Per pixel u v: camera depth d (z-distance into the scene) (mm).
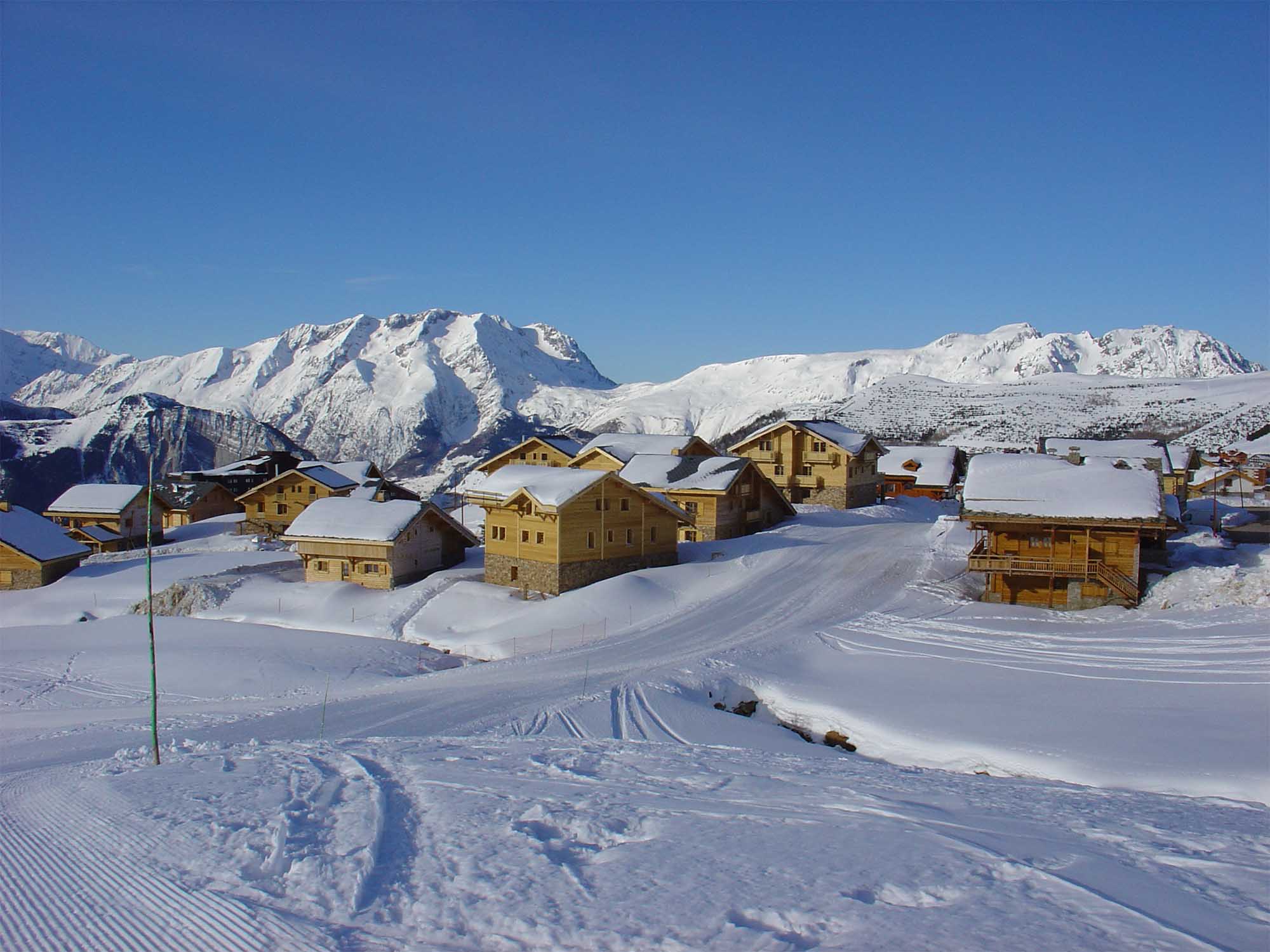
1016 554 39062
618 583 42812
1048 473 40812
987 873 9984
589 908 8820
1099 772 19562
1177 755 20047
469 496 47938
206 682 34188
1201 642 30141
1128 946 7926
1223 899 9312
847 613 38438
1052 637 32781
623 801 13508
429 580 48406
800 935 8156
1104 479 39531
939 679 28344
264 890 9406
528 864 10203
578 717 24984
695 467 58625
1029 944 7902
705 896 9133
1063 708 24438
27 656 38875
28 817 13133
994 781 17250
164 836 11445
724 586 43781
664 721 24812
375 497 75750
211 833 11500
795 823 12211
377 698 28547
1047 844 11367
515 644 37812
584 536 44250
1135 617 35125
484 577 48000
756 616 38656
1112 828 12477
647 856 10570
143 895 9328
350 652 38188
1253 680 25812
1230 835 12219
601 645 35562
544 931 8266
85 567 58750
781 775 16250
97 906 9062
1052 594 38406
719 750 19688
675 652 33656
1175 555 43594
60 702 32375
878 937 8047
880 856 10555
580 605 40750
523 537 45219
